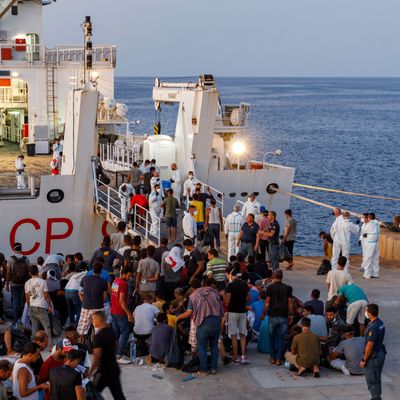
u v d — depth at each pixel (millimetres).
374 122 130750
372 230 18203
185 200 21875
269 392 10922
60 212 21188
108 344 9742
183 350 11992
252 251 17562
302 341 11516
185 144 23906
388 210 44188
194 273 14328
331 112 161000
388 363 12172
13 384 9469
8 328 12195
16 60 29578
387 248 21828
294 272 18906
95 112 21000
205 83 23438
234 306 12031
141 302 13375
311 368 11562
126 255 14461
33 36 31844
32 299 12664
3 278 15023
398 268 20000
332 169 63594
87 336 12203
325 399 10625
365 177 58969
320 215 41094
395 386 11195
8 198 20703
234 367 12000
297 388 11055
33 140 29578
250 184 24031
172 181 21922
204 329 11484
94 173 21234
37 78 29156
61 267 15859
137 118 118500
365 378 11242
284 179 24312
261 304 13227
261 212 17812
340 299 12742
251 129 109125
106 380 9758
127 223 19594
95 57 30375
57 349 9969
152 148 24031
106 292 12320
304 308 12523
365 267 18328
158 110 26078
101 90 30141
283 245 19047
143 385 11203
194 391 10984
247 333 12938
